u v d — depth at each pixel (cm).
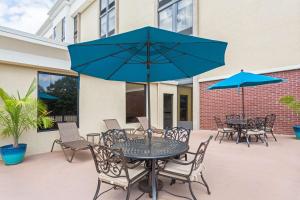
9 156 450
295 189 315
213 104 959
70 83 661
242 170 398
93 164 455
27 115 493
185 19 1052
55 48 568
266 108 794
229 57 895
